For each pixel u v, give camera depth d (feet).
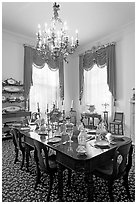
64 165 5.83
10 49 16.38
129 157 6.50
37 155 7.01
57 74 20.04
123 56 15.80
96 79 18.72
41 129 8.85
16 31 16.17
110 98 17.22
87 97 19.72
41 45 10.81
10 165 9.61
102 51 17.63
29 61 17.47
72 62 21.83
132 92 15.03
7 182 7.69
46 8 12.07
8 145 13.56
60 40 10.28
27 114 15.94
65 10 12.21
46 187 7.23
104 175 5.97
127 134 15.49
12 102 16.34
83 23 14.26
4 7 11.91
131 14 12.87
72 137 7.64
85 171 5.42
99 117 16.48
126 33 15.43
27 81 17.30
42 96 18.79
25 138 8.86
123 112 15.89
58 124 8.89
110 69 16.72
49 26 14.37
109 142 6.97
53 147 6.28
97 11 12.39
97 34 16.75
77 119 21.08
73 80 21.86
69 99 21.66
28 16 13.17
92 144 6.69
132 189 6.92
